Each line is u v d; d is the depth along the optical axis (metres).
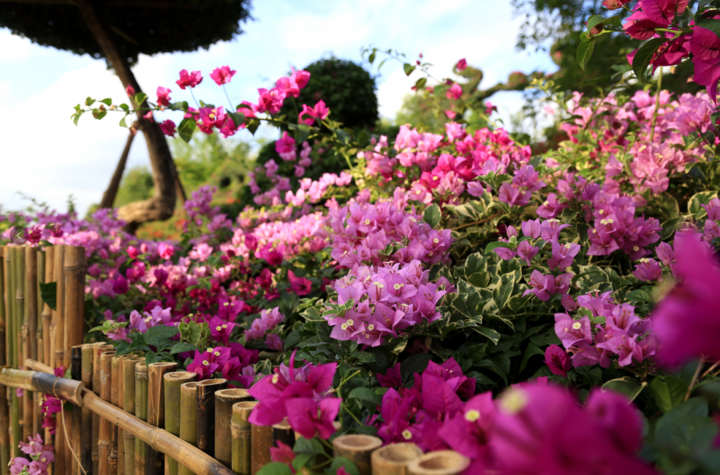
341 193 3.13
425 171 2.22
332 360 1.39
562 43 7.11
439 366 1.16
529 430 0.48
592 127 2.72
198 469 1.16
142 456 1.44
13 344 2.22
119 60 7.65
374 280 1.29
